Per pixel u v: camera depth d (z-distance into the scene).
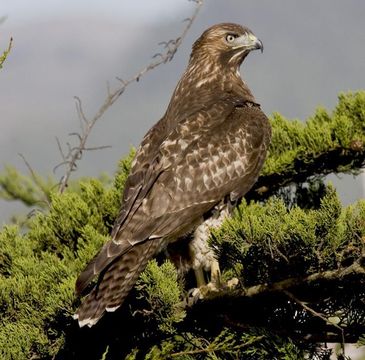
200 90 15.01
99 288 12.08
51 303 12.30
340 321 12.11
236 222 11.32
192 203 13.27
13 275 13.52
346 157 16.03
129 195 13.22
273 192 16.16
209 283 13.23
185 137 13.67
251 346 12.20
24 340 12.24
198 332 12.57
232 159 13.77
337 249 11.13
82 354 12.87
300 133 15.89
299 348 12.11
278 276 11.59
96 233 14.16
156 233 12.81
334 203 11.01
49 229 14.84
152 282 11.76
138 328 12.70
